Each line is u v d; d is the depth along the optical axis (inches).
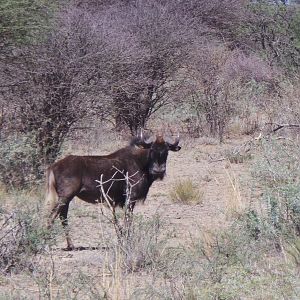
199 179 1718.8
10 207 1165.1
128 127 2313.0
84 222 1196.5
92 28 1956.2
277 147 1175.6
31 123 1654.8
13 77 1695.4
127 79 1974.7
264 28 3742.6
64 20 2058.3
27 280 869.8
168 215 1314.0
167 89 2405.3
